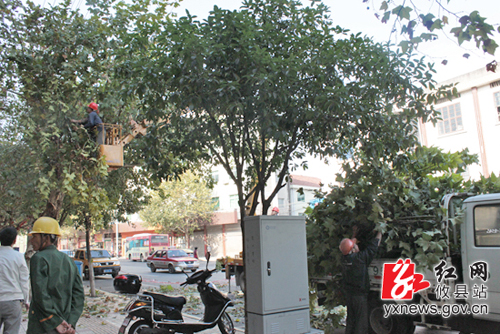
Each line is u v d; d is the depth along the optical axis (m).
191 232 43.47
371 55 5.87
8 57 7.73
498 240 5.42
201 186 40.59
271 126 5.45
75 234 67.56
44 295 3.25
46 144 7.08
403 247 6.18
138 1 9.39
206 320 6.80
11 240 5.01
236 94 5.33
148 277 22.92
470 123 21.44
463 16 3.81
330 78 5.86
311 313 8.17
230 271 15.12
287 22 6.25
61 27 8.30
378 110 6.26
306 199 38.25
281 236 5.31
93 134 8.33
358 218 6.62
